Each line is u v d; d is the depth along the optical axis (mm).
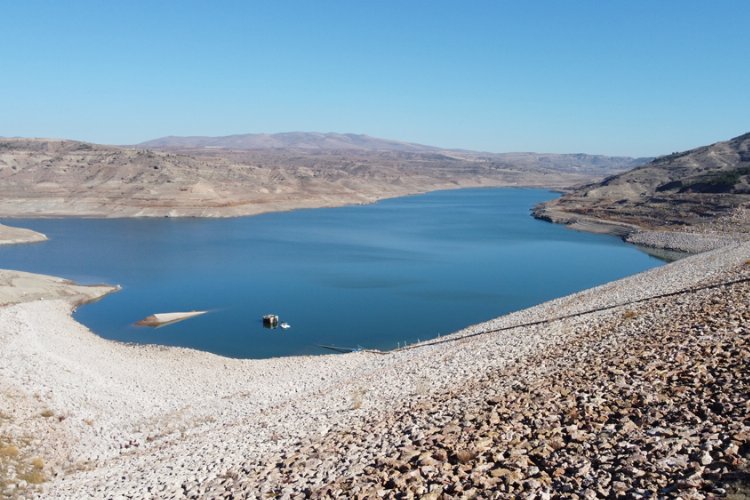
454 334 51219
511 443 15656
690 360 18969
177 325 64812
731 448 11828
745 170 171250
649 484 11391
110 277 92000
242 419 31688
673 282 45500
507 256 112938
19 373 36312
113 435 30906
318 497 15406
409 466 15797
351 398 30031
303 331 61844
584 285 83562
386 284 85688
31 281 74688
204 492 18719
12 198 191000
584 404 17234
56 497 21938
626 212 169375
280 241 136000
